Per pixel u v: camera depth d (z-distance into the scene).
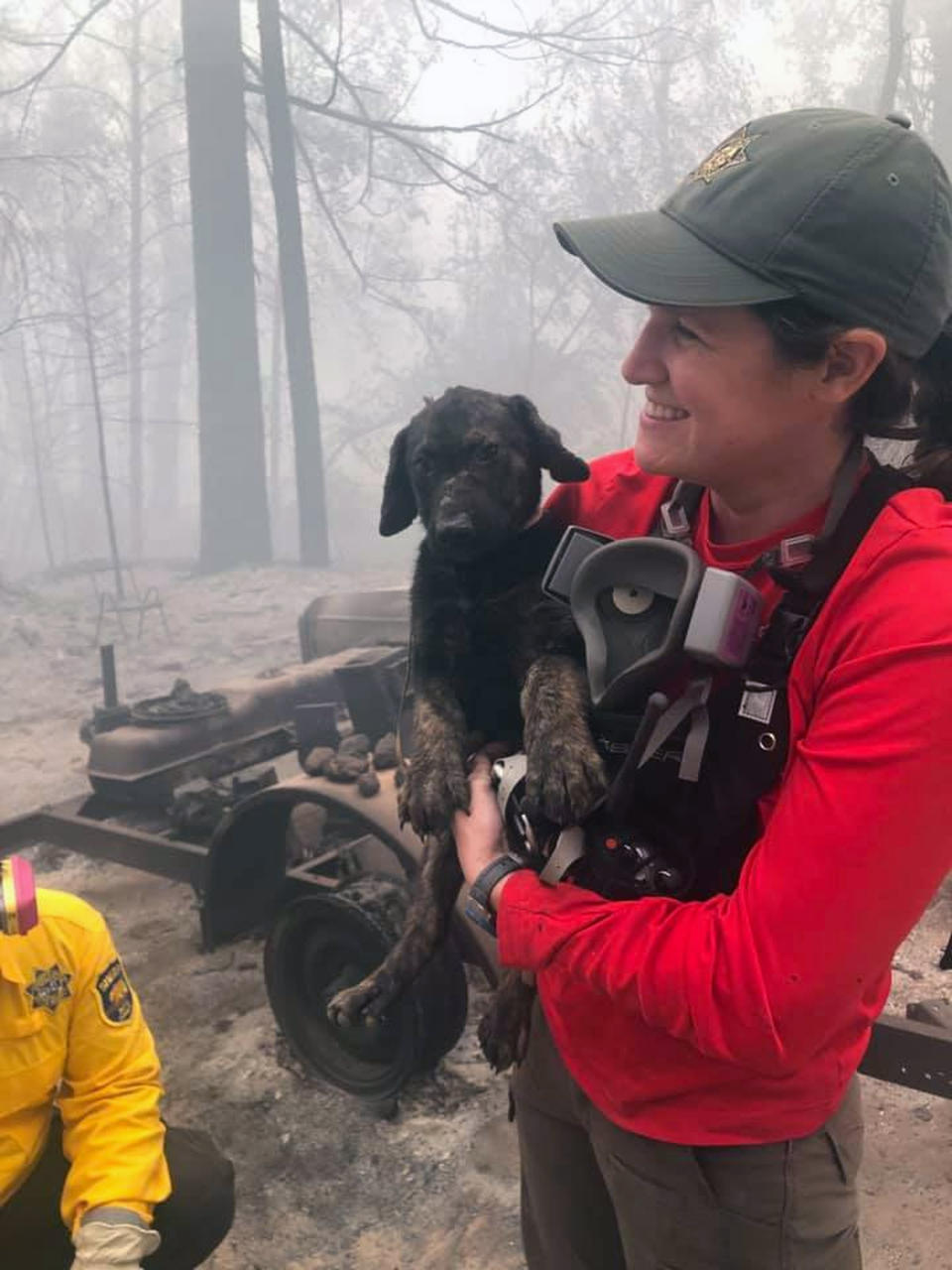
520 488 2.10
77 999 2.03
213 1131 3.54
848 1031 1.45
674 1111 1.45
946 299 1.31
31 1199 2.14
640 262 1.32
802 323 1.27
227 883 4.48
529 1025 1.84
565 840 1.47
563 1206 1.85
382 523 2.38
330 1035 3.74
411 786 1.77
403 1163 3.35
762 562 1.44
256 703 5.85
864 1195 3.13
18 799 7.58
